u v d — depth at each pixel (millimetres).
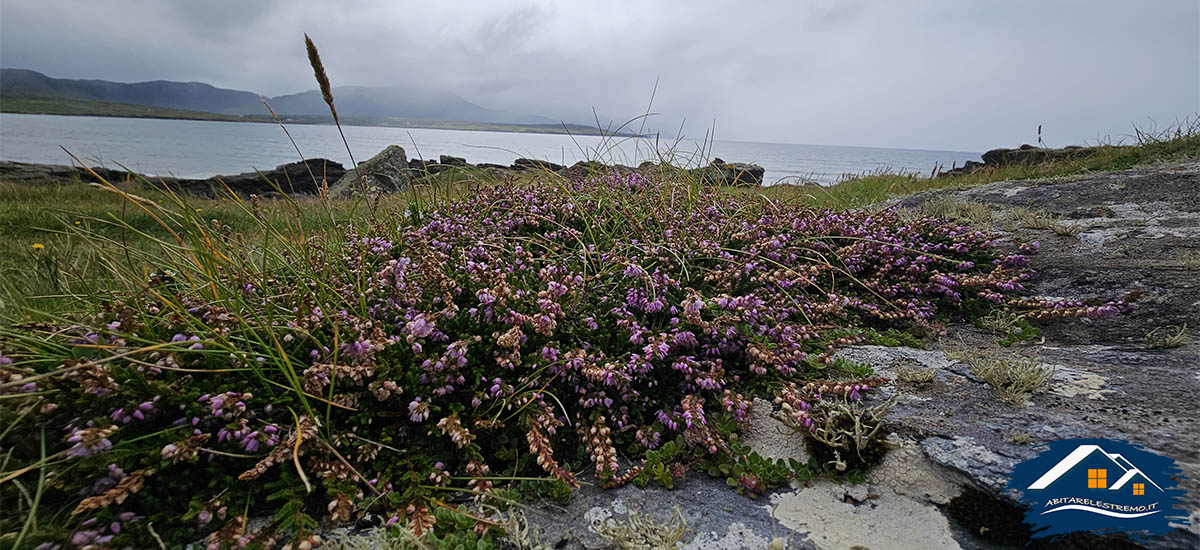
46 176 18281
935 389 2256
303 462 1861
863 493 1826
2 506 1638
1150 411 1892
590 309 2598
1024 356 2521
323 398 1886
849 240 3643
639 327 2457
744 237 3238
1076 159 9336
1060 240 3828
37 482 1685
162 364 1882
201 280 2617
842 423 2049
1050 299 3137
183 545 1665
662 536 1645
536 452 1940
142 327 2074
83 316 2398
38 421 1741
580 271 2951
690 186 4230
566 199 3842
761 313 2633
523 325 2367
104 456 1655
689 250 3102
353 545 1637
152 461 1690
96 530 1595
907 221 4172
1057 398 2061
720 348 2504
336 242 3186
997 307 3170
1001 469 1719
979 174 11164
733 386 2418
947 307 3309
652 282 2650
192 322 2076
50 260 3316
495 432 2143
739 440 2148
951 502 1726
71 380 1777
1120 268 3189
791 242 3449
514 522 1732
